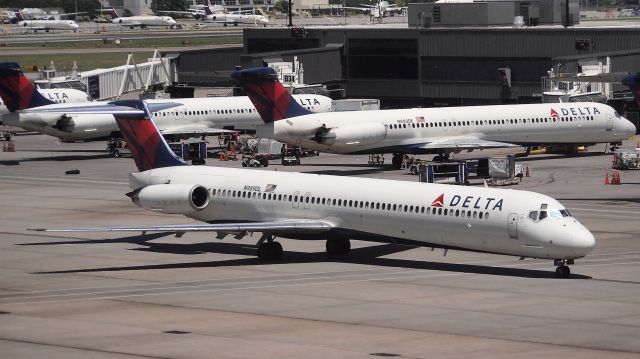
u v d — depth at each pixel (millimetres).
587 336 146750
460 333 149500
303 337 148625
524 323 154875
